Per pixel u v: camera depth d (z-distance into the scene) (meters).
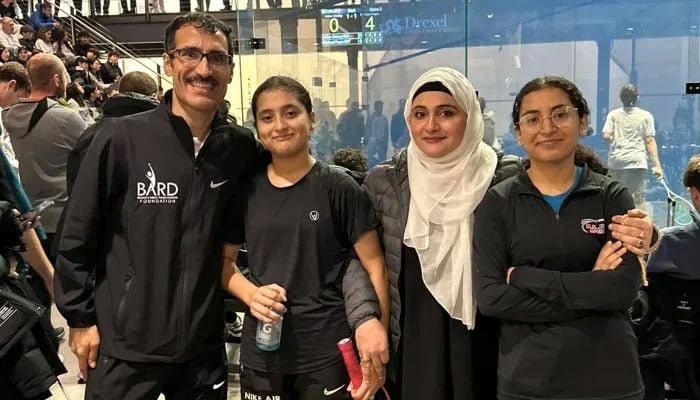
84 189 1.71
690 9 4.90
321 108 5.47
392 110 5.56
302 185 1.79
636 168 4.64
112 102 1.99
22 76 3.15
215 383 1.86
